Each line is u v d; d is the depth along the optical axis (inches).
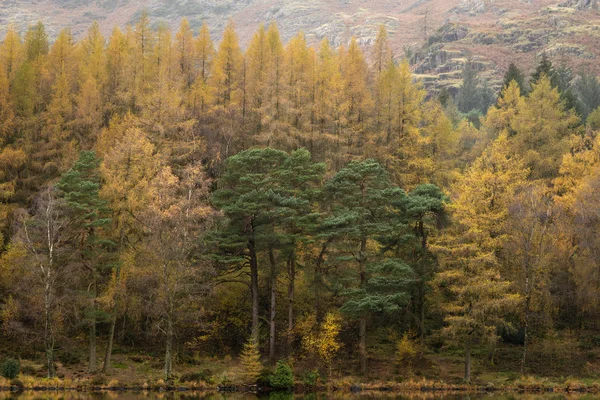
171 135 2282.2
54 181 2222.0
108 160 1849.2
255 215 1935.3
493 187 1967.3
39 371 1785.2
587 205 2039.9
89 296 1765.5
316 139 2492.6
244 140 2539.4
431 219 1977.1
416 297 2069.4
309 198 2018.9
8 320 1889.8
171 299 1769.2
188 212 1792.6
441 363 2016.5
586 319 2202.3
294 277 2070.6
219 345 2087.8
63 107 2434.8
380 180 2011.6
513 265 2000.5
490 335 1920.5
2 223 2132.1
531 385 1820.9
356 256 1969.7
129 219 1807.3
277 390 1780.3
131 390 1686.8
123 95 2487.7
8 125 2362.2
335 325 1919.3
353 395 1717.5
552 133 2608.3
